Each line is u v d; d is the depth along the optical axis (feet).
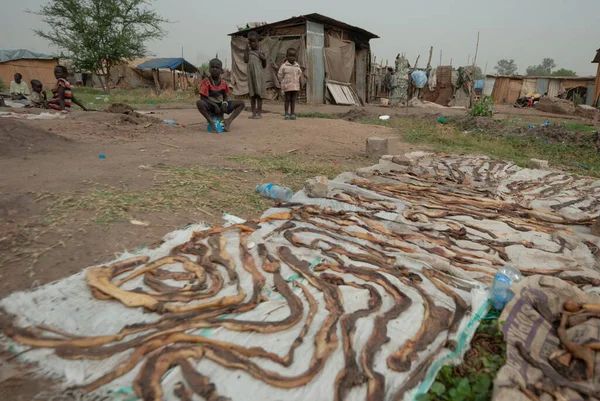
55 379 5.95
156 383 5.83
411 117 46.73
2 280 8.22
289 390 5.90
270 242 10.55
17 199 11.89
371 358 6.50
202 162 18.92
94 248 9.78
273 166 19.20
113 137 23.88
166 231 11.10
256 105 36.47
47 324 6.97
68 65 107.45
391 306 7.91
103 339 6.60
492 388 6.11
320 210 13.08
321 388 5.95
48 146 19.13
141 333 6.84
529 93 96.12
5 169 15.05
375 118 44.57
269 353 6.50
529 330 7.14
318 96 64.90
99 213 11.55
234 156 20.76
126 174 15.55
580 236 12.07
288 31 62.44
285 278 8.86
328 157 23.17
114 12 83.41
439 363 6.55
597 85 58.54
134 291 8.06
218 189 15.02
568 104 74.13
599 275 9.49
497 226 12.47
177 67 107.96
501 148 29.91
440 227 12.09
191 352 6.35
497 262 10.08
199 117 38.96
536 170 20.63
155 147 21.71
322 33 63.21
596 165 25.84
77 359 6.24
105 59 87.20
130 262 9.00
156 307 7.43
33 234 10.09
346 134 31.73
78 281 8.17
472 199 15.40
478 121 38.63
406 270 9.32
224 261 9.29
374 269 9.25
